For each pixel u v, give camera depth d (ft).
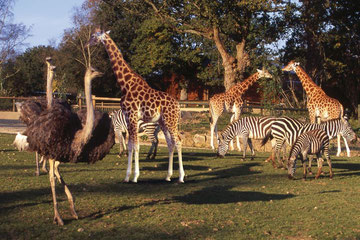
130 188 30.78
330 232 21.85
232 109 64.13
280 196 29.86
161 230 21.09
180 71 153.99
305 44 116.06
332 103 58.29
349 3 105.91
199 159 48.01
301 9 105.70
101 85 168.76
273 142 44.29
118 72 35.37
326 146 38.04
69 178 33.14
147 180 34.30
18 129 77.46
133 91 34.68
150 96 34.50
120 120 46.65
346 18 109.50
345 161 50.60
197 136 66.69
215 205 26.58
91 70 20.31
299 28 112.88
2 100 118.01
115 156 47.39
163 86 170.19
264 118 47.62
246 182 34.91
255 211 25.50
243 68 105.50
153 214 23.85
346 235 21.39
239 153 56.75
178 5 103.60
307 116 82.02
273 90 95.71
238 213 24.88
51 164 21.33
